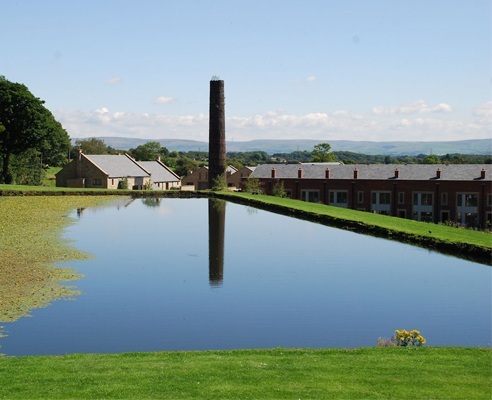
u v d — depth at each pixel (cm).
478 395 1323
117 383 1391
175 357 1634
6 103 9838
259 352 1695
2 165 10719
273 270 3397
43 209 6588
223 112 10675
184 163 17400
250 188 9419
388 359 1580
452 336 2230
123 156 11831
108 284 2969
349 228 5341
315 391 1340
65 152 14000
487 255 3806
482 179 8112
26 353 1991
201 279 3139
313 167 9525
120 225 5319
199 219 5953
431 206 8388
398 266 3553
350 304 2677
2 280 2962
